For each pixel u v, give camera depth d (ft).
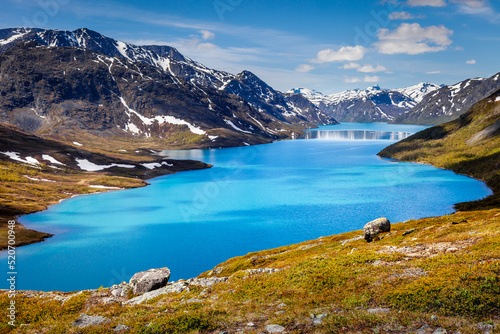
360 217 508.53
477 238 100.37
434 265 76.13
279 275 101.50
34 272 331.77
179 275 322.75
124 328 72.49
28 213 570.05
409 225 222.89
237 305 79.66
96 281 309.83
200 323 67.46
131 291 114.21
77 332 74.08
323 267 95.25
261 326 63.57
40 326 82.89
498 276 58.34
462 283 60.54
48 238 441.27
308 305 70.69
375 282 74.38
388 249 118.21
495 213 197.36
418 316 54.75
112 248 401.70
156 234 457.27
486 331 46.32
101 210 598.34
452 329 49.24
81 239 436.76
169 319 70.18
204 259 365.40
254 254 266.36
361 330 54.03
